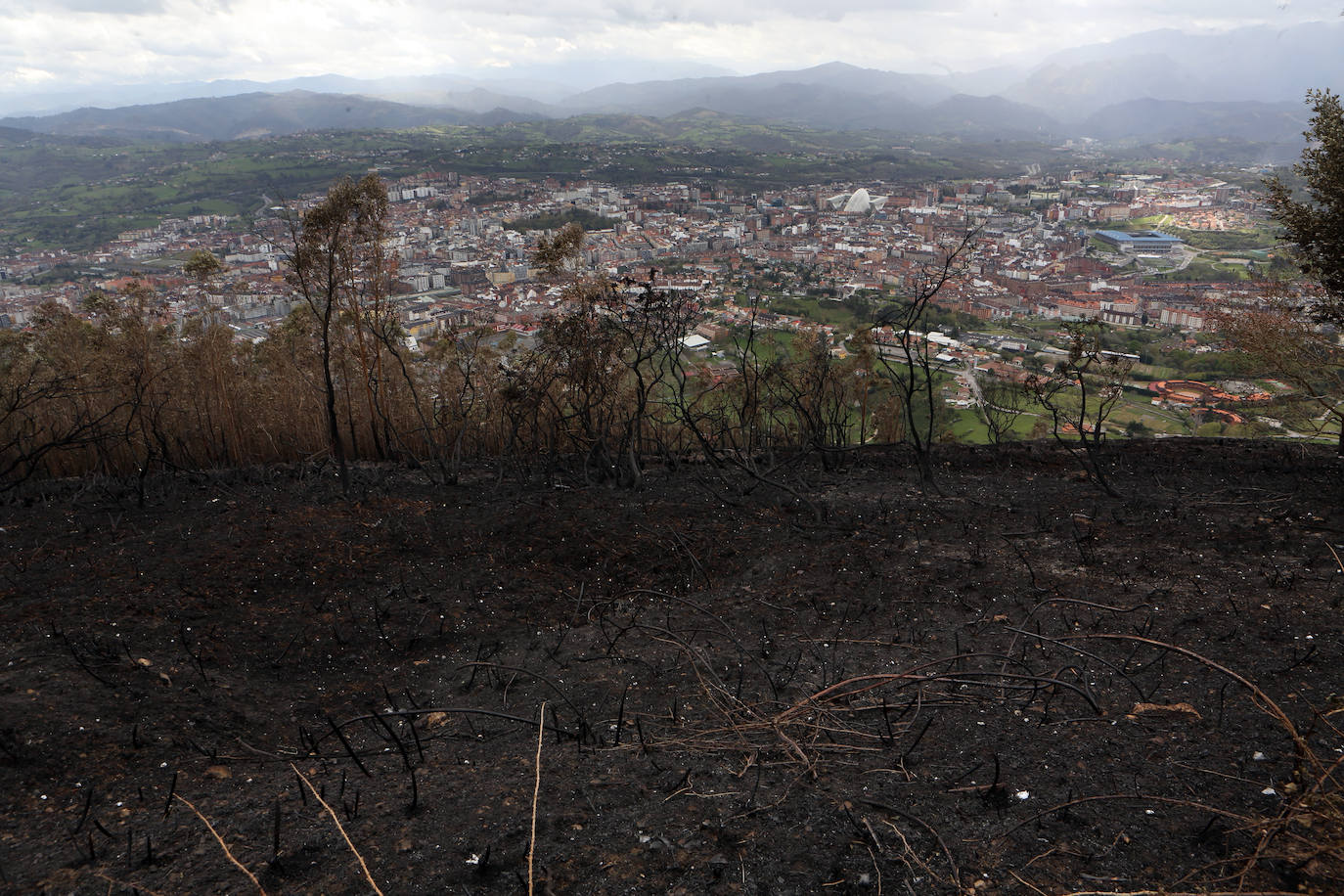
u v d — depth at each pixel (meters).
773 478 6.43
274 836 1.95
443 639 3.64
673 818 2.05
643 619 3.85
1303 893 1.62
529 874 1.71
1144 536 4.54
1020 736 2.45
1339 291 5.65
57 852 1.87
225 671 3.13
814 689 2.93
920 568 4.27
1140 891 1.65
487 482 6.17
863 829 1.96
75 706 2.59
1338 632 3.04
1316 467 5.92
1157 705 2.58
